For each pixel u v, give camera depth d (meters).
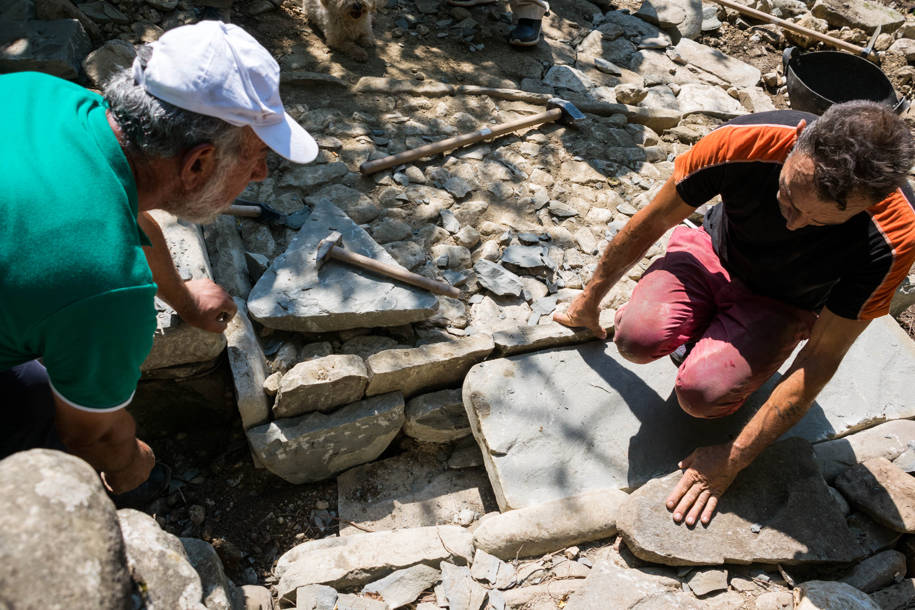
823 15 5.21
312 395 2.61
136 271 1.45
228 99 1.47
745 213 2.19
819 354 2.12
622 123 4.07
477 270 3.16
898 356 2.98
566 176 3.72
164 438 2.90
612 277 2.57
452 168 3.62
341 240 2.96
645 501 2.38
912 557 2.43
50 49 3.44
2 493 1.10
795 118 2.05
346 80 3.99
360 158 3.56
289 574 2.33
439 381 2.84
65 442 1.69
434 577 2.34
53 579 1.04
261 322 2.72
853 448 2.67
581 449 2.61
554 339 2.85
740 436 2.29
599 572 2.30
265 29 4.22
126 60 3.54
